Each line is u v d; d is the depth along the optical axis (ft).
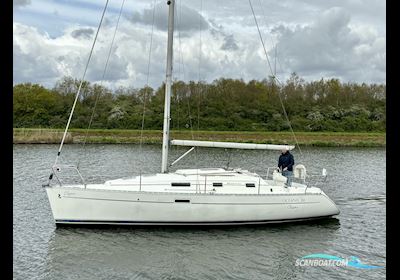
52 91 234.79
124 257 37.65
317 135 193.57
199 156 118.62
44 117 212.23
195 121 179.93
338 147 170.30
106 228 43.96
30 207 55.42
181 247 40.22
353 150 156.97
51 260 36.83
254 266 36.78
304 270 36.29
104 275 34.04
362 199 66.28
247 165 101.50
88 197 42.96
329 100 257.75
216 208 44.27
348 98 263.08
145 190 44.21
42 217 50.44
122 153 126.00
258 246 41.32
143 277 33.86
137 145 156.46
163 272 34.88
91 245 40.06
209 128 202.69
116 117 206.08
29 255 37.88
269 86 246.88
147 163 101.60
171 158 113.19
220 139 176.35
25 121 209.05
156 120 187.32
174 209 43.55
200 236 43.16
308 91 261.44
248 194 44.98
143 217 43.42
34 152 125.70
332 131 214.48
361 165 110.52
